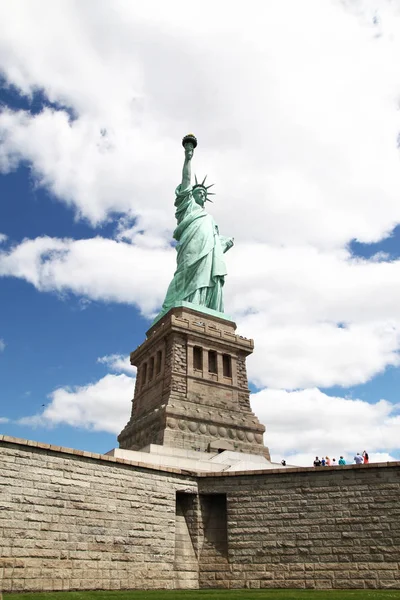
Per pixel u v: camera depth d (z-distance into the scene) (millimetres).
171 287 88062
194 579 36188
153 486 37000
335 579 33625
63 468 32750
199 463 47219
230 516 37844
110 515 33875
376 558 33500
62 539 31094
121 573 32906
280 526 36406
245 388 78625
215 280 86812
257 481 38344
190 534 37938
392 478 35219
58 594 26781
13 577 28312
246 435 73062
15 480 30391
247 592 29297
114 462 35500
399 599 24750
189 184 98312
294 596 26266
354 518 35031
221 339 79312
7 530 29078
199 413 70250
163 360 76625
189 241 88812
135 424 75000
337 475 36656
